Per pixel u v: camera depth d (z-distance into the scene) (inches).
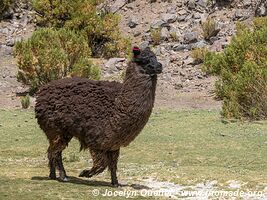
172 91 1807.3
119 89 811.4
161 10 2279.8
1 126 1407.5
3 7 2298.2
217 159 1111.0
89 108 811.4
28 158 1129.4
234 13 2197.3
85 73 1782.7
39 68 1772.9
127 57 2054.6
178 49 2066.9
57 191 787.4
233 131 1353.3
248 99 1493.6
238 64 1647.4
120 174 966.4
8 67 1975.9
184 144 1236.5
